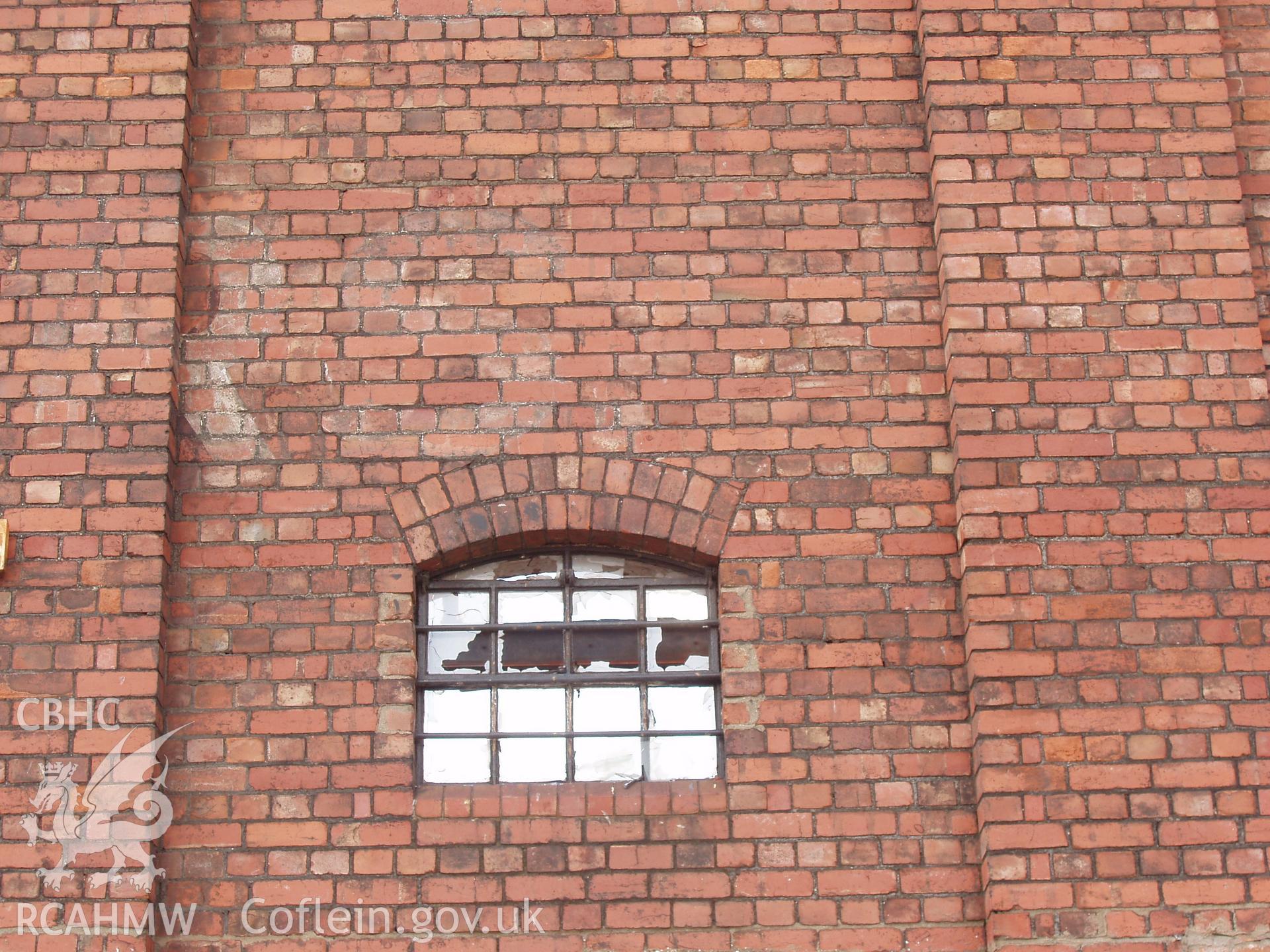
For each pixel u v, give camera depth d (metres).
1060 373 7.58
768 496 7.59
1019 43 8.15
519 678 7.50
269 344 7.80
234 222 8.00
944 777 7.16
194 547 7.48
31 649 7.13
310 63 8.27
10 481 7.39
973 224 7.83
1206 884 6.80
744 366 7.79
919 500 7.58
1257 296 7.98
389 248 7.96
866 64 8.31
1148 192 7.89
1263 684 7.09
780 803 7.12
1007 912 6.77
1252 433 7.49
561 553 7.73
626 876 7.02
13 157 7.90
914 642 7.36
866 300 7.90
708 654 7.56
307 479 7.60
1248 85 8.39
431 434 7.68
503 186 8.08
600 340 7.83
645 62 8.30
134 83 8.04
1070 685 7.09
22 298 7.67
